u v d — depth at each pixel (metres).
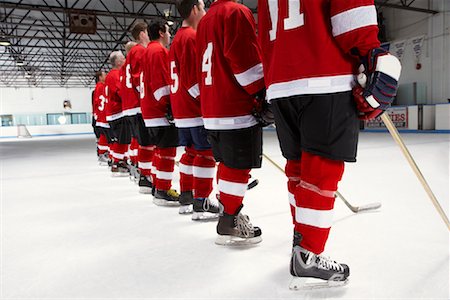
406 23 15.53
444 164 4.54
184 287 1.41
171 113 2.71
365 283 1.38
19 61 21.69
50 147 12.30
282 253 1.76
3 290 1.45
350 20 1.12
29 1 14.85
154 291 1.39
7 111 27.81
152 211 2.75
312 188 1.29
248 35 1.66
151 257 1.76
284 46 1.28
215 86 1.81
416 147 6.87
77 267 1.66
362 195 2.91
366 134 12.60
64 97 29.16
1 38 16.47
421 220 2.18
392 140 8.97
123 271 1.60
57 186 4.12
